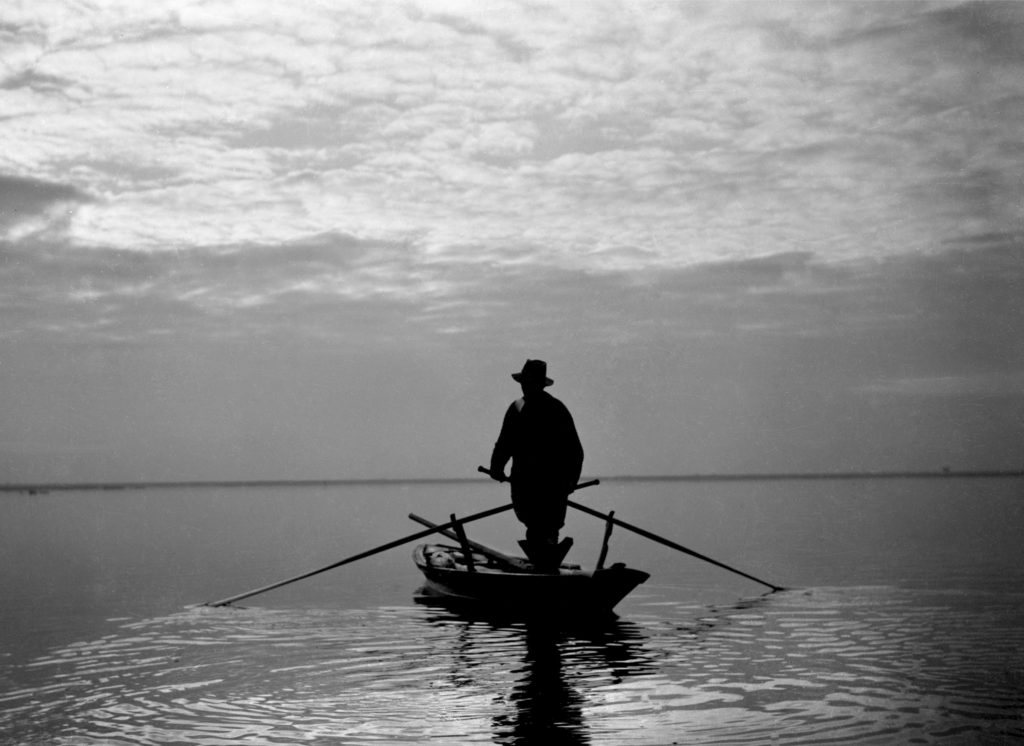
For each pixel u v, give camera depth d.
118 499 76.50
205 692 6.66
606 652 8.10
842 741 5.32
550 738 5.43
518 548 20.19
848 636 8.73
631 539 22.48
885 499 52.22
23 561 17.42
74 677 7.20
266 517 37.91
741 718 5.83
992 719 5.76
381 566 16.70
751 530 25.06
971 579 13.11
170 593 12.63
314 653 8.15
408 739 5.45
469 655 8.02
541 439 11.24
